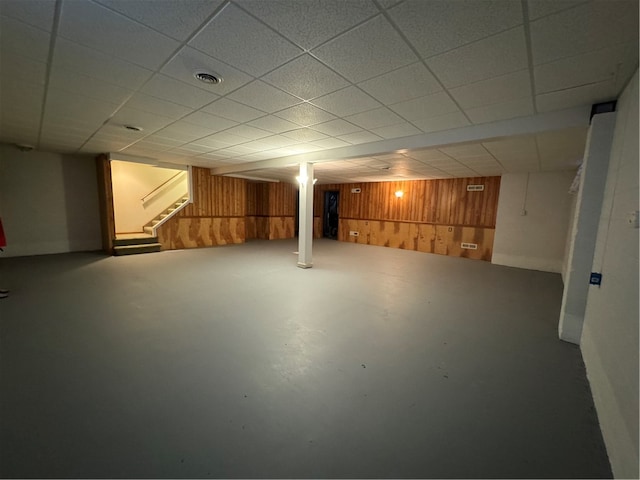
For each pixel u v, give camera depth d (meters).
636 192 1.58
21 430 1.50
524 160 4.97
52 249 6.43
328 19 1.52
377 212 9.53
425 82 2.23
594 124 2.50
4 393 1.78
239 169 7.15
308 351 2.44
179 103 2.83
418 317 3.28
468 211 7.54
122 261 5.87
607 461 1.42
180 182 8.38
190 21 1.56
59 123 3.69
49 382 1.90
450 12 1.43
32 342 2.43
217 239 8.45
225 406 1.74
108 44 1.81
